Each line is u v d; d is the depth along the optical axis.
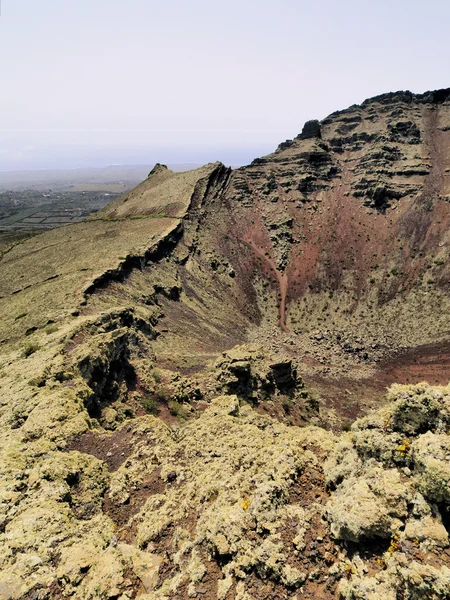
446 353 76.75
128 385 41.03
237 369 47.62
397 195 132.50
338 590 10.96
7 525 15.17
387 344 86.12
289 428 23.34
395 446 13.16
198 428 24.38
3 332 55.97
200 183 140.25
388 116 164.75
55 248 111.94
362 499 12.02
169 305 83.19
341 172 154.38
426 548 10.12
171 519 15.77
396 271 110.56
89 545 14.28
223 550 12.70
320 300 110.38
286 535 12.73
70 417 25.20
